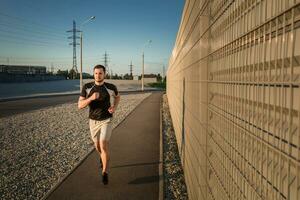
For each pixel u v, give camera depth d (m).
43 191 5.39
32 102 29.05
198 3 3.87
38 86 68.75
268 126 1.39
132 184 5.59
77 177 6.00
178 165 7.18
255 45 1.56
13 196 5.17
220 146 2.41
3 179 6.05
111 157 7.62
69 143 9.50
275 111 1.31
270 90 1.37
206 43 3.16
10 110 20.83
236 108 1.91
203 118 3.32
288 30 1.20
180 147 7.58
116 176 6.07
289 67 1.19
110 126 5.76
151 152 8.12
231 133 2.04
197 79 3.95
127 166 6.78
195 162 4.08
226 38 2.22
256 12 1.54
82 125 13.50
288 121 1.19
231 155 2.03
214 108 2.70
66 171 6.55
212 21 2.84
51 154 8.09
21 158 7.70
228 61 2.16
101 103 5.66
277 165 1.30
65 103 27.47
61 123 14.21
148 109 21.53
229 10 2.12
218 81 2.51
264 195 1.44
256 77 1.55
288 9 1.18
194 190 4.19
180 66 8.05
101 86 5.72
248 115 1.67
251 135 1.62
